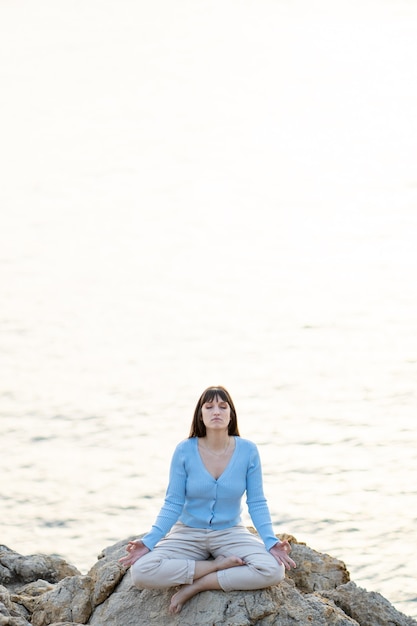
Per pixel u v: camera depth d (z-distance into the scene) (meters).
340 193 138.50
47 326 82.69
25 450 51.31
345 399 59.97
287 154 170.12
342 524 38.44
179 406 60.47
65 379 67.00
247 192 145.38
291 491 42.75
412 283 92.44
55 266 105.81
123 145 181.75
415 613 30.39
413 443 50.06
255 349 74.62
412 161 155.62
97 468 47.84
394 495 41.88
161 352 74.69
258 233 120.81
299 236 117.38
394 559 34.72
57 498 43.44
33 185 153.38
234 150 176.25
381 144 170.50
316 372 67.19
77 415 58.12
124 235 122.12
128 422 56.88
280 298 90.25
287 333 78.62
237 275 100.88
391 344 73.44
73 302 90.81
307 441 51.22
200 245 116.12
